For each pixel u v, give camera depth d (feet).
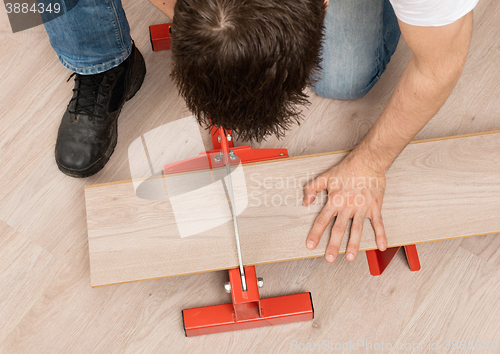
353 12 3.70
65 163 4.20
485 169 3.83
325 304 4.08
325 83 4.44
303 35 1.94
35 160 4.45
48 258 4.16
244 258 3.58
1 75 4.74
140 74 4.60
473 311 4.03
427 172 3.81
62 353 3.90
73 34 3.66
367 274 4.17
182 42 1.95
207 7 1.85
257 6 1.83
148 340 3.95
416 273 4.17
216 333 3.98
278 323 3.96
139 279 3.54
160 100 4.69
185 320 3.83
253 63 1.91
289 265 4.19
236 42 1.86
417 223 3.66
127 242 3.63
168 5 3.10
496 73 4.80
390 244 3.59
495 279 4.14
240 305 3.88
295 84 2.08
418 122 3.05
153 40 4.75
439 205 3.71
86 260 4.17
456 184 3.77
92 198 3.77
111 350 3.92
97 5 3.50
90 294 4.07
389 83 4.74
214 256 3.59
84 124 4.23
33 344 3.91
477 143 3.93
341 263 4.20
